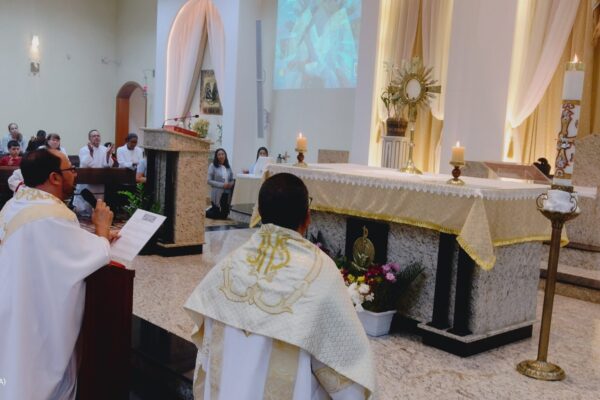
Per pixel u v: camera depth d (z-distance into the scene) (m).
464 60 8.46
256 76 12.58
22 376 2.66
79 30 16.53
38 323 2.74
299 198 1.91
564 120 3.72
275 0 12.56
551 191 3.77
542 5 8.30
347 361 1.78
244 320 1.80
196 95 14.06
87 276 2.82
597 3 7.91
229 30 12.38
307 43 12.02
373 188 4.59
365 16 10.00
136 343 3.98
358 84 10.14
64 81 16.41
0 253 2.75
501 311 4.46
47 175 2.87
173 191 6.92
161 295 5.28
